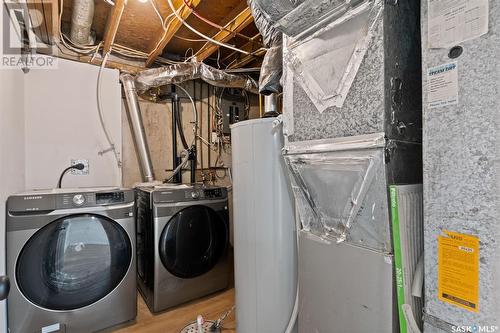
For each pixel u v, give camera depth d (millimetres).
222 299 2334
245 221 1616
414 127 923
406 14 900
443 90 716
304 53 1154
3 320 1433
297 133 1207
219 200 2445
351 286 991
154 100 3150
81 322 1704
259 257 1556
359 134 922
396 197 843
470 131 664
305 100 1154
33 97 2195
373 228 920
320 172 1090
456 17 688
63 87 2348
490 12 628
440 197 724
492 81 625
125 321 1886
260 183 1552
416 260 870
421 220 898
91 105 2488
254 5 1329
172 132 3232
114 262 1833
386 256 869
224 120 3625
